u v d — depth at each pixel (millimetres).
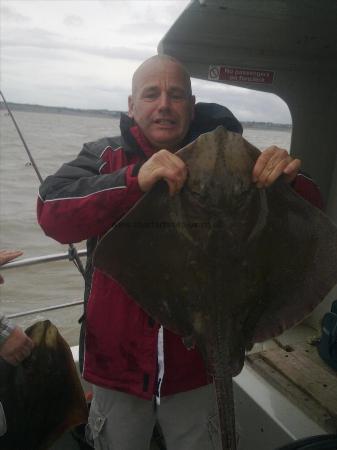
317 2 2262
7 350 2457
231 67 3180
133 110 2350
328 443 2264
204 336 1908
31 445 2883
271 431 2746
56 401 2941
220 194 1819
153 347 2203
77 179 2135
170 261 1922
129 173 1901
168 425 2383
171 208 1869
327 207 3738
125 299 2178
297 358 3236
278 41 2975
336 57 3363
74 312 7664
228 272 1902
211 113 2436
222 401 1744
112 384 2258
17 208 14641
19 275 9320
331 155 3629
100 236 2219
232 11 2400
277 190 1859
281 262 1937
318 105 3498
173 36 2881
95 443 2449
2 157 23078
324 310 3689
